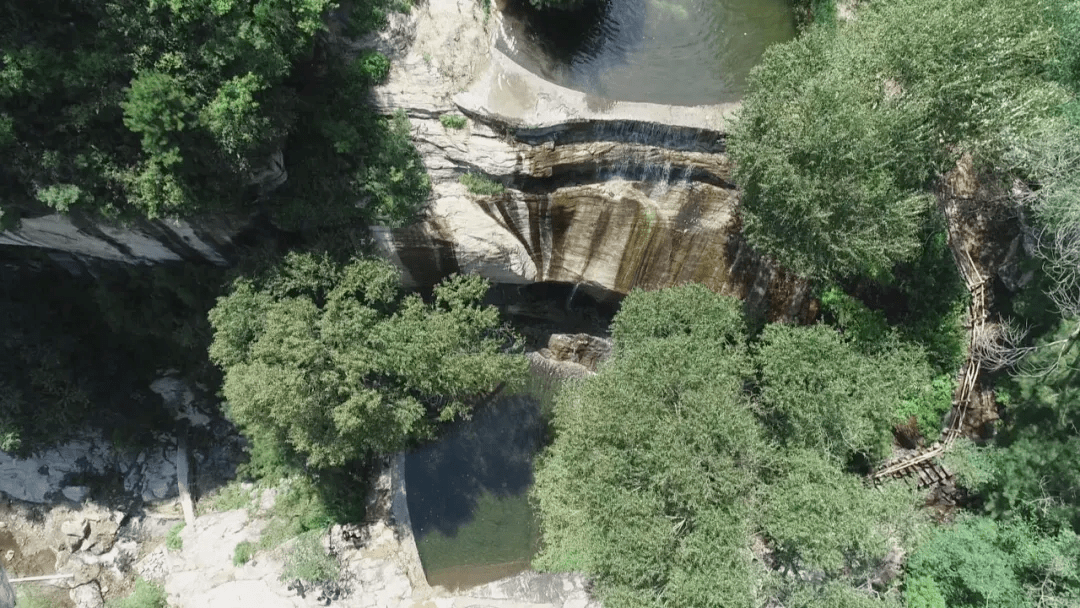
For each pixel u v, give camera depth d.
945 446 29.31
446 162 29.80
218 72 23.31
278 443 32.19
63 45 22.14
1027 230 26.62
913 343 29.41
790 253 25.28
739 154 25.06
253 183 27.05
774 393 25.44
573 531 29.45
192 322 32.12
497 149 29.28
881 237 24.23
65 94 22.27
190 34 22.94
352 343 26.95
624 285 33.12
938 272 29.05
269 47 23.61
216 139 23.72
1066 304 24.61
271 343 26.44
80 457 36.62
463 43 29.91
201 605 32.81
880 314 29.48
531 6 31.05
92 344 35.06
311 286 28.05
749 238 26.22
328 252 28.38
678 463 23.11
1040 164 23.03
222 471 38.06
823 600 23.59
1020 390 27.45
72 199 22.91
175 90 22.39
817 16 30.92
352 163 28.75
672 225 30.83
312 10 24.42
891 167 24.38
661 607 23.42
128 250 28.92
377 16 29.27
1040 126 22.78
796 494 23.36
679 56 31.03
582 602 31.14
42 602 34.16
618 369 26.47
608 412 24.92
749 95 26.23
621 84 29.91
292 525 34.62
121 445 36.50
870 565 25.77
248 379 26.06
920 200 24.52
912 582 27.62
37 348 32.22
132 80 22.09
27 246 30.42
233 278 28.61
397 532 34.53
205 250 29.64
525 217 31.19
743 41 31.45
